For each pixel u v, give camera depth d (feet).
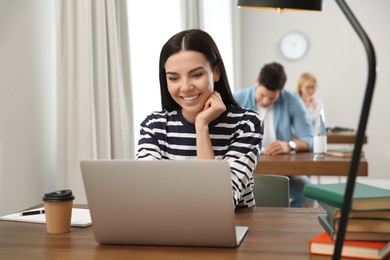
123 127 9.14
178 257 3.55
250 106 11.85
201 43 5.06
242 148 5.36
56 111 8.34
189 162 3.61
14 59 7.23
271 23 23.72
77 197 8.05
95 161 3.76
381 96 23.09
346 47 23.17
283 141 11.28
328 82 23.36
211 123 5.56
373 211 3.42
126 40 9.54
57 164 8.20
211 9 18.71
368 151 23.18
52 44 8.26
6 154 7.09
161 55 5.20
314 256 3.46
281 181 6.27
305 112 11.85
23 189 7.48
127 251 3.75
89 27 8.14
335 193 3.40
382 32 23.09
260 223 4.50
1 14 6.89
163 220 3.77
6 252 3.76
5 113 7.05
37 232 4.38
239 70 22.90
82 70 8.11
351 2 23.26
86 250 3.79
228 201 3.61
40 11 7.87
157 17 13.12
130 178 3.73
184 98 5.19
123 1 9.49
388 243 3.36
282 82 11.35
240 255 3.55
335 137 15.43
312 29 23.41
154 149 5.70
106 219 3.86
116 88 8.82
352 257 3.42
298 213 4.91
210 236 3.74
